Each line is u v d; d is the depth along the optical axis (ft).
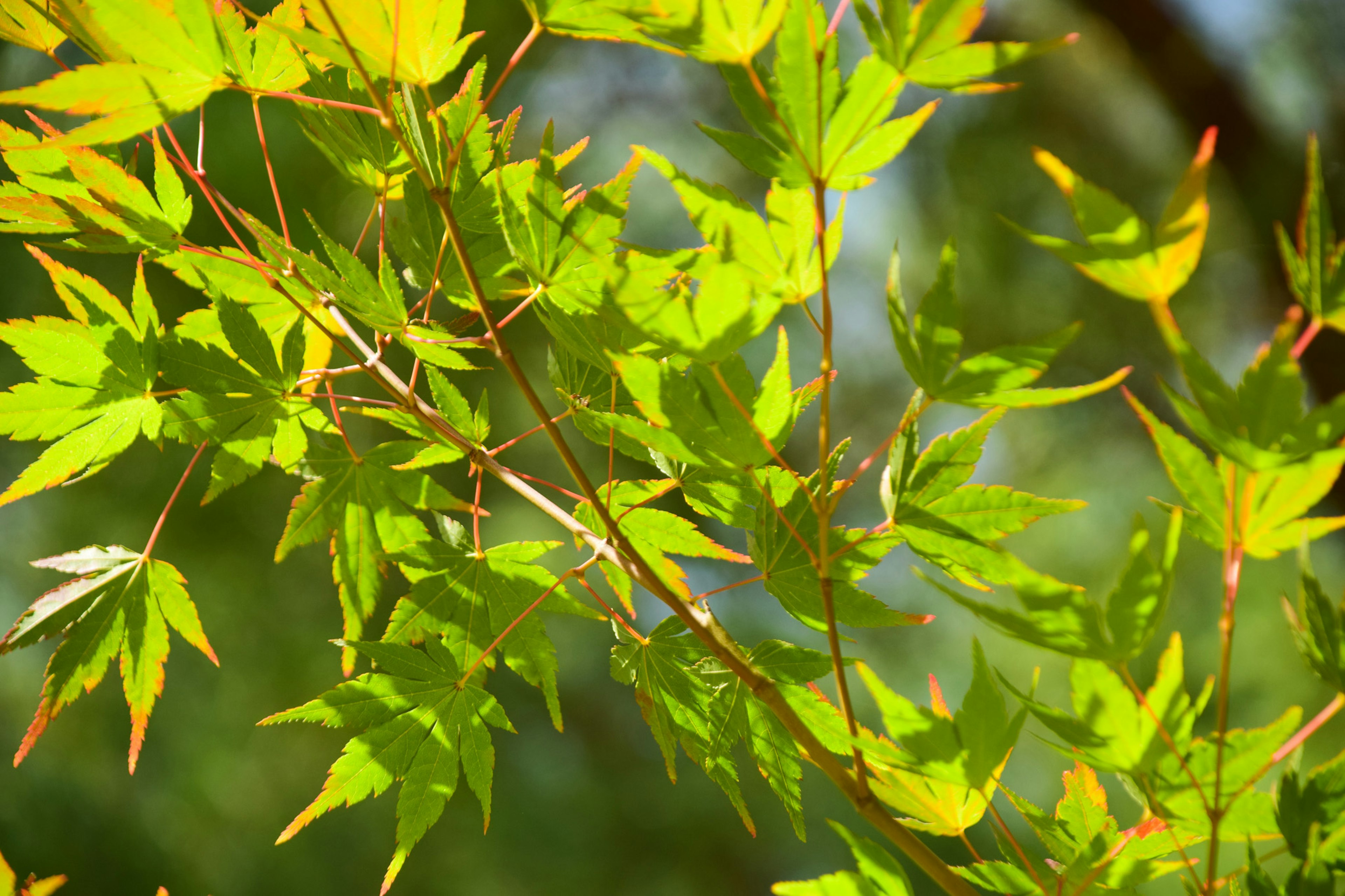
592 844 13.91
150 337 4.08
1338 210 10.09
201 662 11.44
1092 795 3.98
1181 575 13.74
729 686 4.05
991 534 3.89
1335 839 3.82
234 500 10.80
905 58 3.79
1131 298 3.76
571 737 14.80
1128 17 10.64
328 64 4.07
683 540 4.07
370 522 4.13
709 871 14.46
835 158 3.80
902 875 3.82
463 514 4.17
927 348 3.83
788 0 3.78
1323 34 10.92
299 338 4.10
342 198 9.91
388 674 4.08
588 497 3.93
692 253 3.90
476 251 4.11
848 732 3.88
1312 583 3.80
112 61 4.04
